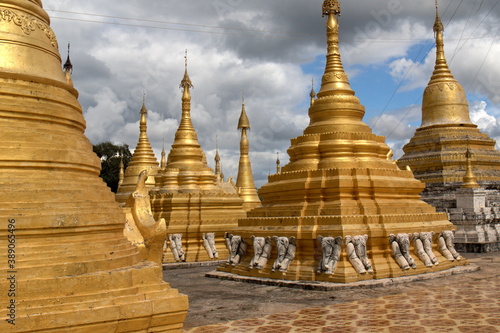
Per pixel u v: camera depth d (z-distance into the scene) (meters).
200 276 20.72
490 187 35.97
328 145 19.81
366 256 17.50
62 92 10.61
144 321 9.12
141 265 9.93
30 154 9.34
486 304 13.91
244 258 20.39
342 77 21.48
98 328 8.64
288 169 20.75
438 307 13.61
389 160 21.02
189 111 31.16
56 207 9.13
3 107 9.46
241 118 44.28
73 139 10.33
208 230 26.98
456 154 36.81
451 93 39.47
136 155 40.56
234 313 13.30
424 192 36.62
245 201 41.88
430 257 19.11
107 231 9.86
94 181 10.49
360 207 18.39
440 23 41.03
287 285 17.12
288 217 18.67
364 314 12.95
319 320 12.40
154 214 27.75
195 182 29.19
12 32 10.13
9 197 8.82
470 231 30.50
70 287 8.66
